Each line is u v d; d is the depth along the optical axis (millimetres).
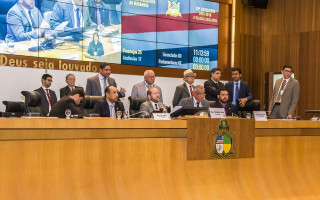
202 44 9086
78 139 3545
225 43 9367
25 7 7281
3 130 3240
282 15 10297
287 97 6980
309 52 9930
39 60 7363
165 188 3914
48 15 7492
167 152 3967
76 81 7691
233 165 4359
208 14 9148
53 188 3414
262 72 10461
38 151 3375
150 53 8508
